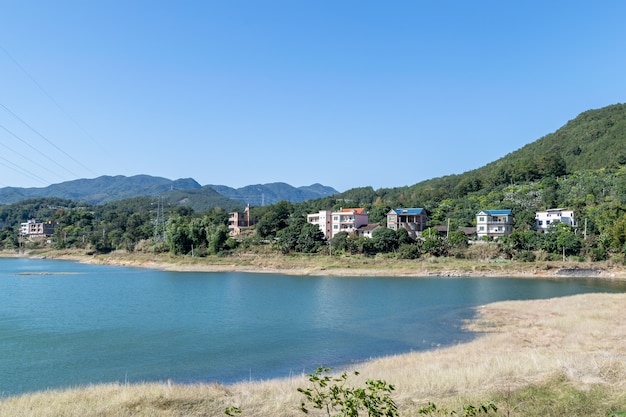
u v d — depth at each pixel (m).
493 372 19.67
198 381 26.73
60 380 27.14
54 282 82.56
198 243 126.38
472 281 79.62
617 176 143.38
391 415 9.91
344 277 89.06
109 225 190.88
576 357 21.48
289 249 114.00
